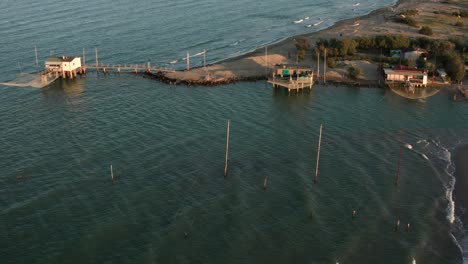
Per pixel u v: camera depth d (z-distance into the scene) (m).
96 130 118.94
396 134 117.81
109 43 193.00
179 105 135.25
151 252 76.69
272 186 94.94
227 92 145.38
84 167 101.12
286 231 82.31
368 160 105.19
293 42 194.88
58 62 156.88
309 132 118.62
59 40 194.88
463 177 99.50
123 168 100.88
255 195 91.94
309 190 93.75
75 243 78.44
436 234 82.12
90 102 137.38
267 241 79.88
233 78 155.25
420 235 81.81
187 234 80.88
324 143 112.75
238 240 79.88
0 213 85.19
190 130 119.06
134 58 177.75
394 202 90.56
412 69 149.75
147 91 146.50
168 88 149.00
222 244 78.94
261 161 104.31
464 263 75.75
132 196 91.06
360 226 83.88
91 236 80.06
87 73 163.62
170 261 75.00
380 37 182.62
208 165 102.31
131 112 130.25
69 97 141.25
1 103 135.38
